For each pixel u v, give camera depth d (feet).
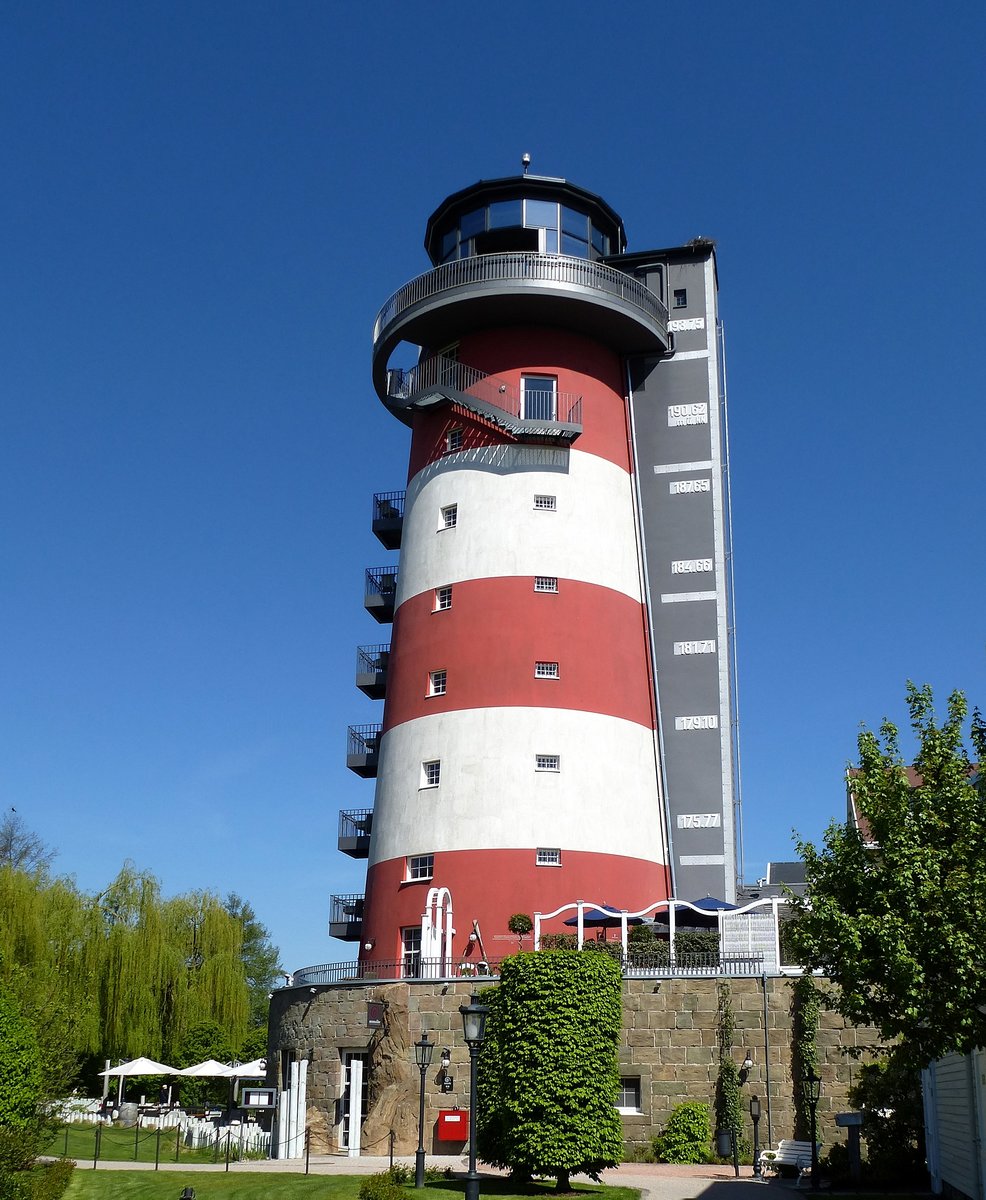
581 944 106.93
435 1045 105.29
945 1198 75.20
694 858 134.51
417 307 142.92
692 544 143.95
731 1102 95.09
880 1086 88.38
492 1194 77.30
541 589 133.59
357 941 154.10
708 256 153.79
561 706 129.29
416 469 146.30
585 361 144.46
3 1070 80.94
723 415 152.66
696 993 98.89
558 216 149.28
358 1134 104.99
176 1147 116.06
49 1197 78.59
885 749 75.05
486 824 124.67
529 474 137.59
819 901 71.05
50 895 168.86
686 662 140.56
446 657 132.98
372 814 147.33
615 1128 81.10
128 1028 165.27
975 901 66.90
